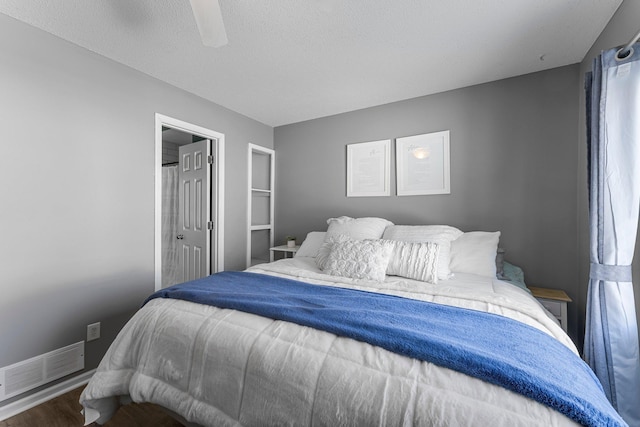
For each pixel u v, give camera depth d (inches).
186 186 128.4
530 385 28.1
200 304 54.4
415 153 108.0
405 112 110.7
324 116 130.3
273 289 63.2
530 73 89.4
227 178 121.1
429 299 57.2
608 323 52.7
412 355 34.3
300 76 92.4
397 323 42.0
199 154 121.7
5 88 62.7
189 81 95.7
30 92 66.2
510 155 92.2
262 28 67.8
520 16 63.4
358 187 121.3
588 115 61.9
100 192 79.0
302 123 137.0
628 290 51.4
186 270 127.9
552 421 26.1
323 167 131.0
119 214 83.2
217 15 47.3
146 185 90.0
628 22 56.0
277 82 96.7
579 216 82.1
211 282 68.6
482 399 28.4
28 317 66.2
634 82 49.5
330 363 36.1
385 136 115.2
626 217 51.1
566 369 32.4
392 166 113.8
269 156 145.9
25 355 65.6
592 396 29.0
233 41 73.0
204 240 118.8
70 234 73.0
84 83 75.6
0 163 62.1
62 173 71.5
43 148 68.2
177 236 140.9
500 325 42.2
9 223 63.4
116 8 60.7
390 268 76.5
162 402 46.5
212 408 41.7
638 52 49.0
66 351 72.1
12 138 63.6
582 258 80.0
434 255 73.1
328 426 32.3
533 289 85.0
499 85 94.0
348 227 102.3
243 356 41.3
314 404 33.9
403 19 64.6
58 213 70.9
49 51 69.1
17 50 64.2
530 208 89.3
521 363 32.2
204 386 43.2
